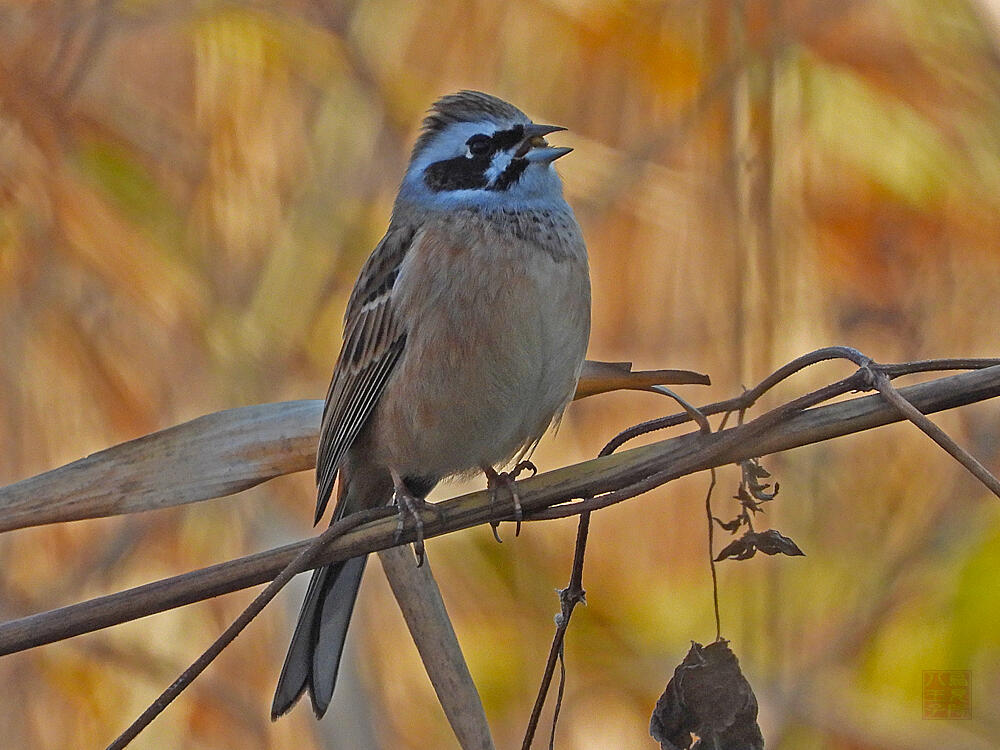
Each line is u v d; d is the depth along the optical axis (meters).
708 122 9.44
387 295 8.17
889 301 9.77
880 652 9.31
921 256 9.84
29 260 9.17
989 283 9.82
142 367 9.27
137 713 9.18
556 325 7.95
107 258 9.30
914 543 9.48
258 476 6.65
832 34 9.70
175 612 9.33
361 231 9.87
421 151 8.56
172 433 6.61
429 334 7.94
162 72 9.62
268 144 9.80
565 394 8.17
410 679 9.12
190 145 9.65
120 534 9.37
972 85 9.85
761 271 8.55
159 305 9.35
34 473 8.98
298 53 9.94
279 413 6.77
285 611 9.11
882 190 9.73
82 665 9.18
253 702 9.10
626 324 9.52
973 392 5.49
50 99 9.34
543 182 8.15
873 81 9.79
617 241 9.62
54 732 9.06
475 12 10.23
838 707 9.01
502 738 9.66
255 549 9.27
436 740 8.98
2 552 9.27
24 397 9.01
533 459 9.69
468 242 7.95
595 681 9.78
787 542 5.44
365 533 6.12
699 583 9.89
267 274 9.63
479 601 9.81
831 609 9.38
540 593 9.89
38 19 9.43
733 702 5.57
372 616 9.21
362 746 8.77
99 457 6.52
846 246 9.66
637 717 9.73
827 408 5.54
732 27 9.22
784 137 9.50
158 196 9.54
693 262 9.42
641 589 9.91
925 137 9.80
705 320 9.38
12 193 9.20
